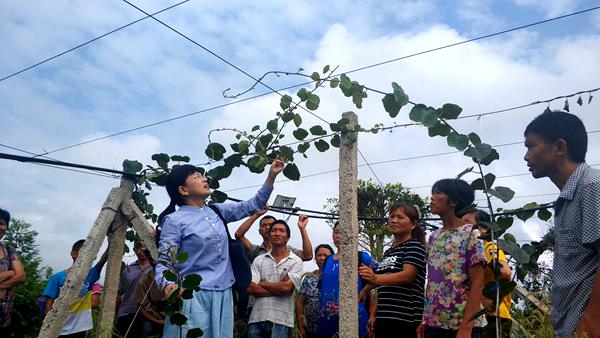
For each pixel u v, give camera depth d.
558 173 2.32
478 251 3.13
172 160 5.06
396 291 3.80
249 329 5.06
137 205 5.20
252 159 4.25
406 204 4.13
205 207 3.62
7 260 4.73
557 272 2.27
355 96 3.95
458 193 3.43
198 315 3.21
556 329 2.28
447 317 3.21
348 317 3.83
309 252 5.77
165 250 3.21
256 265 5.32
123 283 5.78
